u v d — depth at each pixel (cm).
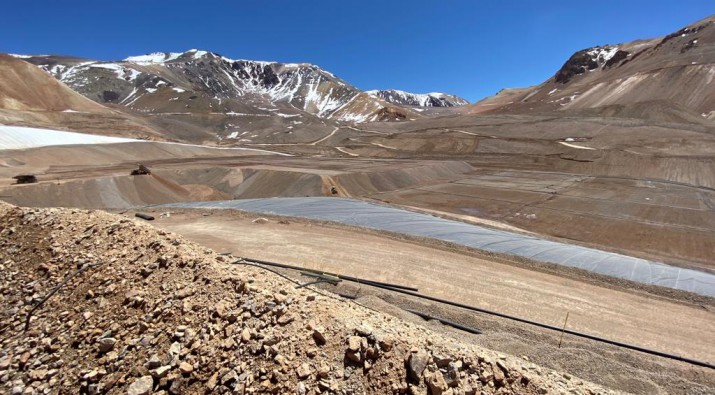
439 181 6356
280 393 641
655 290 1867
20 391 680
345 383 666
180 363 686
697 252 3138
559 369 1047
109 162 7406
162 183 5075
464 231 2694
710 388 1055
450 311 1440
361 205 3478
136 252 986
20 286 935
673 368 1194
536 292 1716
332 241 2275
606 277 1989
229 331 729
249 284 850
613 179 6159
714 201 4656
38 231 1123
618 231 3631
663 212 4206
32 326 821
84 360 723
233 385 649
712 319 1586
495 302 1591
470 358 726
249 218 2800
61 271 954
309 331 741
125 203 4444
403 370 690
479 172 7288
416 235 2530
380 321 857
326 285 1588
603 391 775
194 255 958
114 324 784
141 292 845
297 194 5084
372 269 1852
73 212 1230
